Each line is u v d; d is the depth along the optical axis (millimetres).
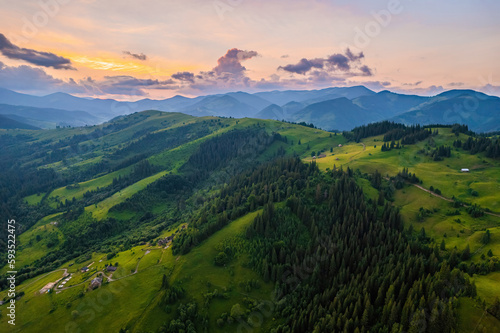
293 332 102500
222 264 140000
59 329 113875
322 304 111188
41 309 124688
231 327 112875
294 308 113875
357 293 103000
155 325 111938
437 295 91688
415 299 91062
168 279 133750
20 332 114250
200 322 113375
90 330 112625
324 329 96250
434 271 106875
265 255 138125
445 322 81500
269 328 111000
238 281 131125
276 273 128625
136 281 135375
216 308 119188
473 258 118500
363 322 93062
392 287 97938
